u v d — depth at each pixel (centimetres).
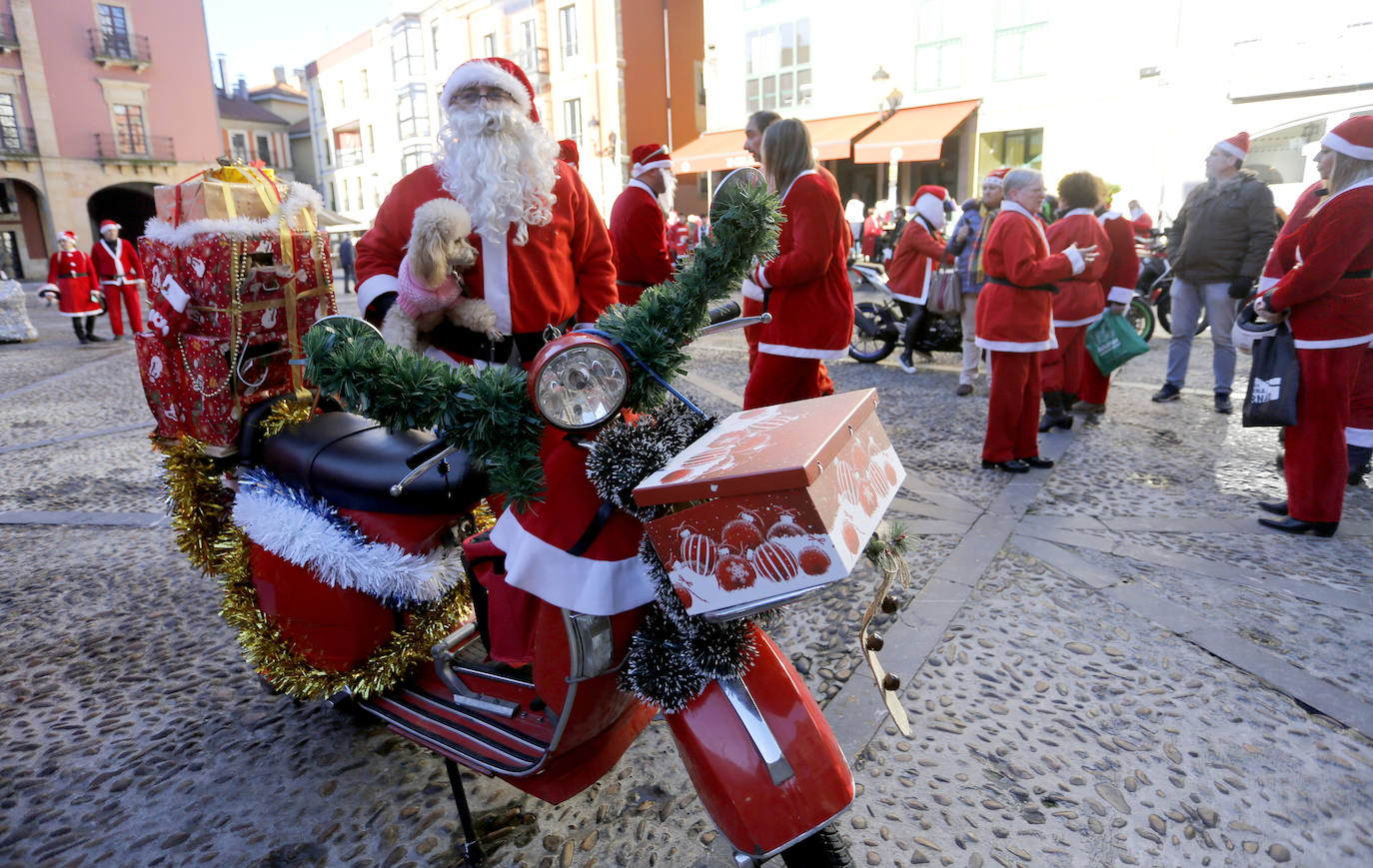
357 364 156
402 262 205
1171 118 1436
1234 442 520
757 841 142
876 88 1819
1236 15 1341
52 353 1105
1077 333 548
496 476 154
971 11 1698
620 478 146
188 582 364
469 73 216
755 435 144
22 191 3097
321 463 206
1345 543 363
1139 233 1020
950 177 1850
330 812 219
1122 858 196
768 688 150
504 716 200
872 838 203
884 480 148
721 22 2166
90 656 303
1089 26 1534
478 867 197
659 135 2673
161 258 214
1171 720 245
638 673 152
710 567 133
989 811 211
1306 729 239
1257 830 203
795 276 363
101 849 207
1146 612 307
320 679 214
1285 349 360
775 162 373
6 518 445
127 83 3225
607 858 199
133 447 589
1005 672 272
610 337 160
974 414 614
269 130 4675
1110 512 407
